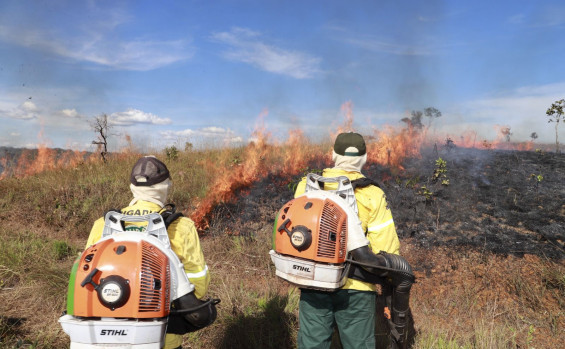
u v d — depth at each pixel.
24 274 4.57
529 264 4.53
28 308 3.98
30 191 8.11
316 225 2.16
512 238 5.15
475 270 4.55
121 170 9.47
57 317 3.81
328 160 9.28
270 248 5.42
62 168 9.96
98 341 1.63
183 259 1.92
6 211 7.15
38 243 5.57
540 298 3.99
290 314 3.73
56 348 3.37
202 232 6.30
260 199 7.40
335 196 2.30
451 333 3.57
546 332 3.56
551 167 8.20
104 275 1.66
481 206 6.21
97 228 2.01
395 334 2.47
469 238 5.23
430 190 6.93
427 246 5.16
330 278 2.15
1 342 3.37
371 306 2.38
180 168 9.61
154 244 1.81
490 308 3.95
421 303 4.13
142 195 2.05
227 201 7.29
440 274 4.59
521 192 6.75
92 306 1.64
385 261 2.25
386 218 2.36
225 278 4.66
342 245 2.19
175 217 1.97
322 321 2.41
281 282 4.66
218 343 3.44
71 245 5.81
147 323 1.65
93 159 10.69
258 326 3.60
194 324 1.89
